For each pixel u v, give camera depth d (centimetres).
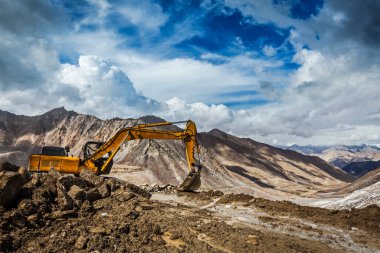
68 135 16812
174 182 9362
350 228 1939
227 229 1722
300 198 12312
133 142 11394
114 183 2477
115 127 15988
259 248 1423
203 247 1370
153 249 1308
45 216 1561
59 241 1273
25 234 1320
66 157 2692
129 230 1481
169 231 1577
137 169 9569
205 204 2567
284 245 1505
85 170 2575
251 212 2311
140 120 16175
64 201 1720
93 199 2158
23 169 1819
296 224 1980
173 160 10675
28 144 17012
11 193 1538
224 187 10956
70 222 1572
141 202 2297
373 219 2084
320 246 1566
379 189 4828
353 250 1535
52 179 1925
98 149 2870
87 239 1277
